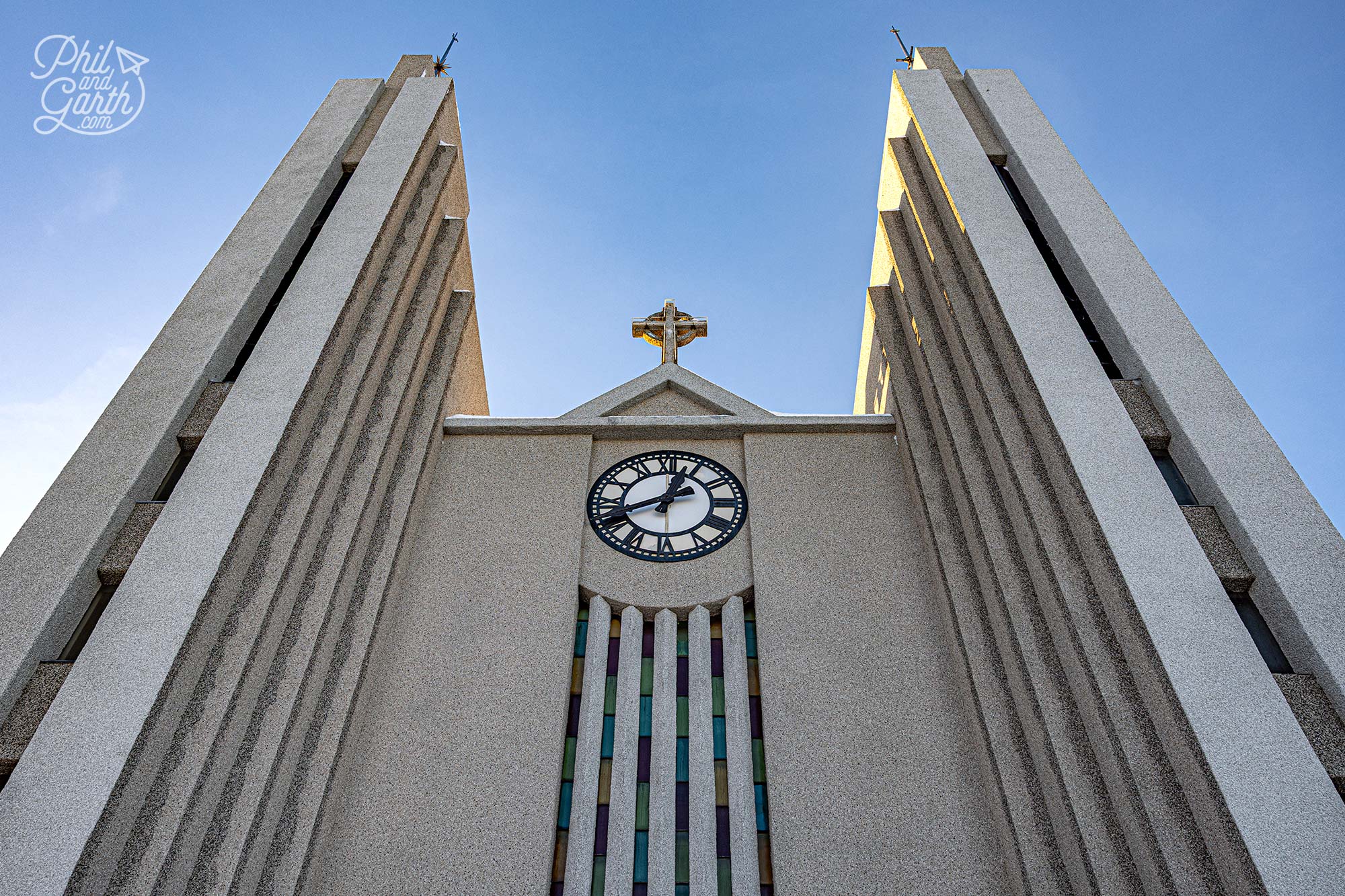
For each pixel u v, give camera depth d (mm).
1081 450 9977
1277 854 6930
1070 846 8391
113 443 10484
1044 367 10977
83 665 8219
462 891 8906
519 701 10422
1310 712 7969
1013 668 9711
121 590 8797
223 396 11305
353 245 13227
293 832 8820
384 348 12867
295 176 14711
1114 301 11891
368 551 11297
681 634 11594
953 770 9773
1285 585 8734
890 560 11828
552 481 13039
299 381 11125
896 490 12758
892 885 8953
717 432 13828
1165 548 9031
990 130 15328
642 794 10141
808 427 13609
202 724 8352
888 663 10719
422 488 12586
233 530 9383
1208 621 8398
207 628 8766
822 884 8969
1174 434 10430
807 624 11156
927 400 13078
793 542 12086
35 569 9102
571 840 9516
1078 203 13500
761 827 9750
